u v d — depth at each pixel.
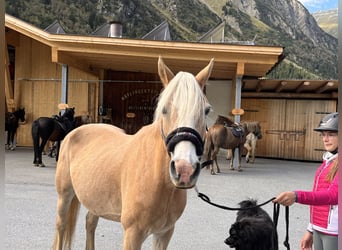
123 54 9.20
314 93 12.75
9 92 12.68
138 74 13.70
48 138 8.65
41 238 3.55
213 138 8.49
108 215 2.35
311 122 12.82
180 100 1.74
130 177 2.04
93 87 13.41
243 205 2.73
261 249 2.33
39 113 13.55
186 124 1.69
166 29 16.97
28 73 13.63
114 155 2.32
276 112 13.15
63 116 9.29
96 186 2.32
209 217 4.56
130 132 13.73
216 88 13.10
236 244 2.34
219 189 6.48
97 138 2.73
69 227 2.88
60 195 2.85
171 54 9.09
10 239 3.49
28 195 5.43
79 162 2.59
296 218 4.69
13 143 12.20
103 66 12.66
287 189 6.72
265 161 12.03
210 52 8.95
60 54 9.34
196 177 1.65
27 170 7.81
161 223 2.02
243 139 9.13
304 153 12.87
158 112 1.84
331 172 1.94
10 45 13.19
